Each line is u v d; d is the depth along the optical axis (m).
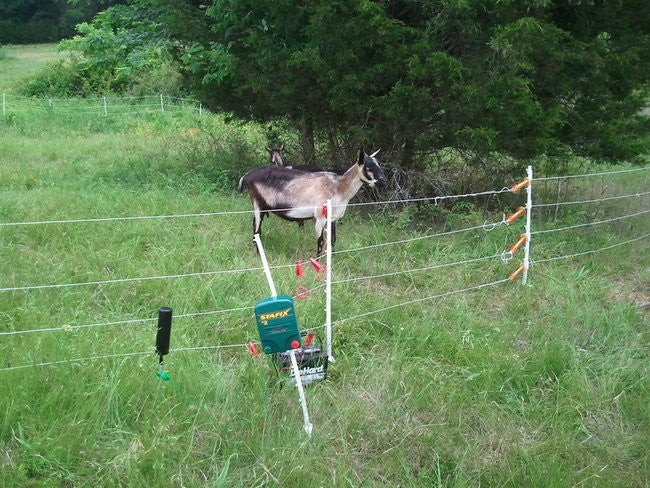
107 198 8.85
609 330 5.75
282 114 10.11
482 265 7.19
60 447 3.68
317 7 7.74
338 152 10.02
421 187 9.35
